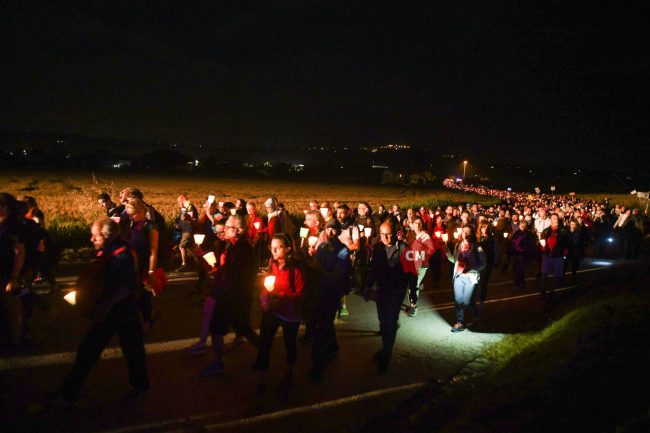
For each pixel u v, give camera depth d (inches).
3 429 160.9
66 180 1911.9
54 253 315.3
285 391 202.1
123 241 180.7
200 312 308.2
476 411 177.6
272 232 384.5
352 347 267.0
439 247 450.0
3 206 210.1
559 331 253.9
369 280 245.3
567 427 141.8
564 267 410.0
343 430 175.9
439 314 351.3
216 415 180.5
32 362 215.3
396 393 210.7
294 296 201.3
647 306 236.5
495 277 518.3
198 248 335.6
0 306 214.7
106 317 176.7
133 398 186.2
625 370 167.6
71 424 166.9
